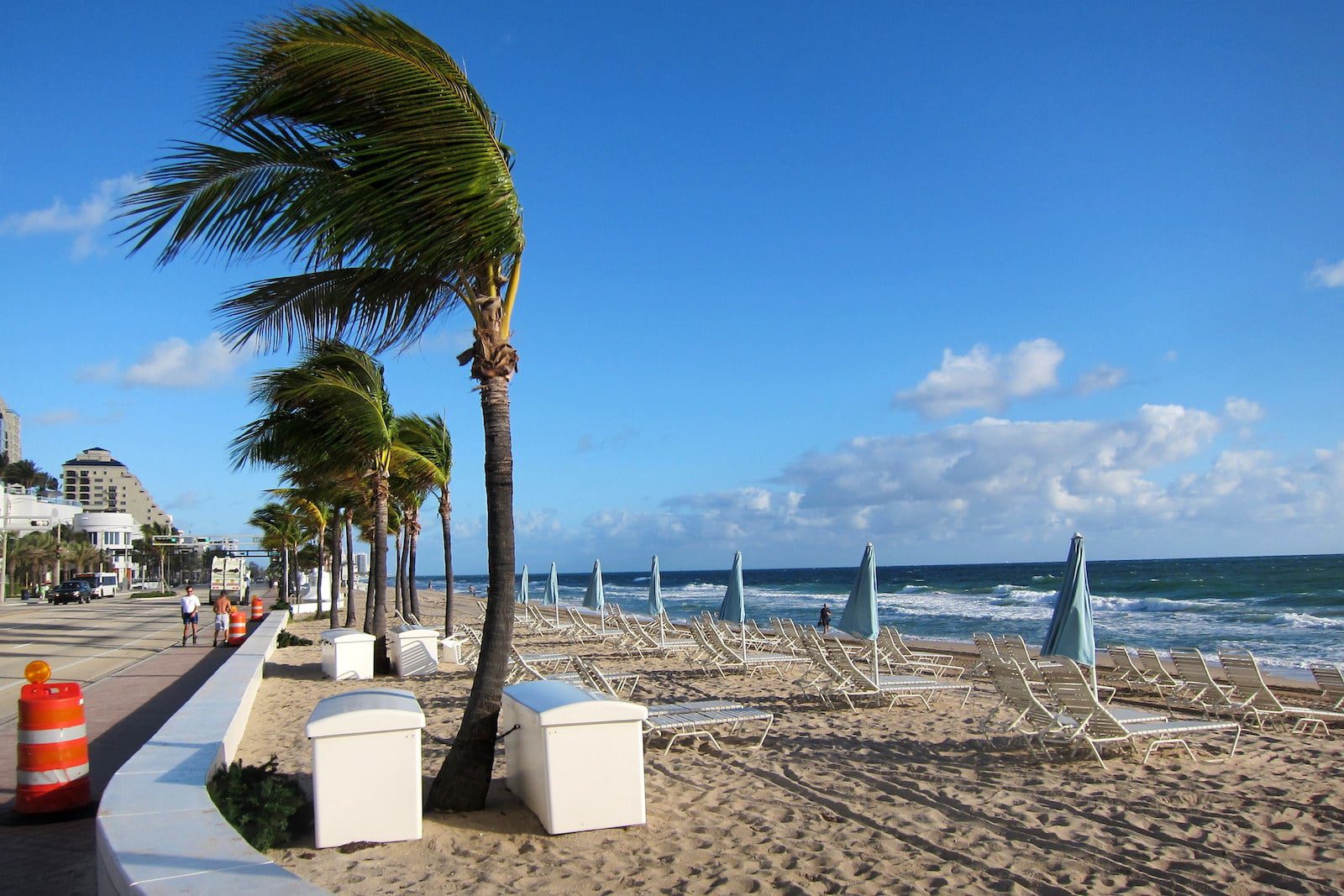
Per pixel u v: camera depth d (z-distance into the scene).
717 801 6.02
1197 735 8.55
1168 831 5.34
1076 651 7.53
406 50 4.89
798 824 5.48
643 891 4.32
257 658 11.95
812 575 123.88
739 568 14.55
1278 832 5.30
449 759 5.61
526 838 5.07
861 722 9.21
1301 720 9.00
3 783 6.54
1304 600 36.34
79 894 4.14
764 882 4.46
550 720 5.15
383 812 4.93
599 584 20.80
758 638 20.53
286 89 4.80
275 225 5.21
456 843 4.97
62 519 93.88
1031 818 5.62
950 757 7.50
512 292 5.72
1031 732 7.86
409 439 18.53
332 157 5.11
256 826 4.73
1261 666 15.50
